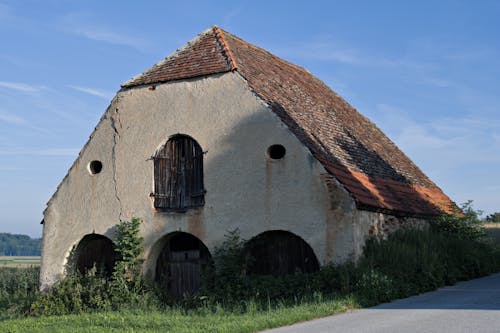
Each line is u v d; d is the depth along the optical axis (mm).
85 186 17266
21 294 17469
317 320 10047
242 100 15484
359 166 16922
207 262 16094
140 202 16422
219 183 15430
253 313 11523
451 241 17906
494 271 20078
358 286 12516
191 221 15688
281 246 15250
